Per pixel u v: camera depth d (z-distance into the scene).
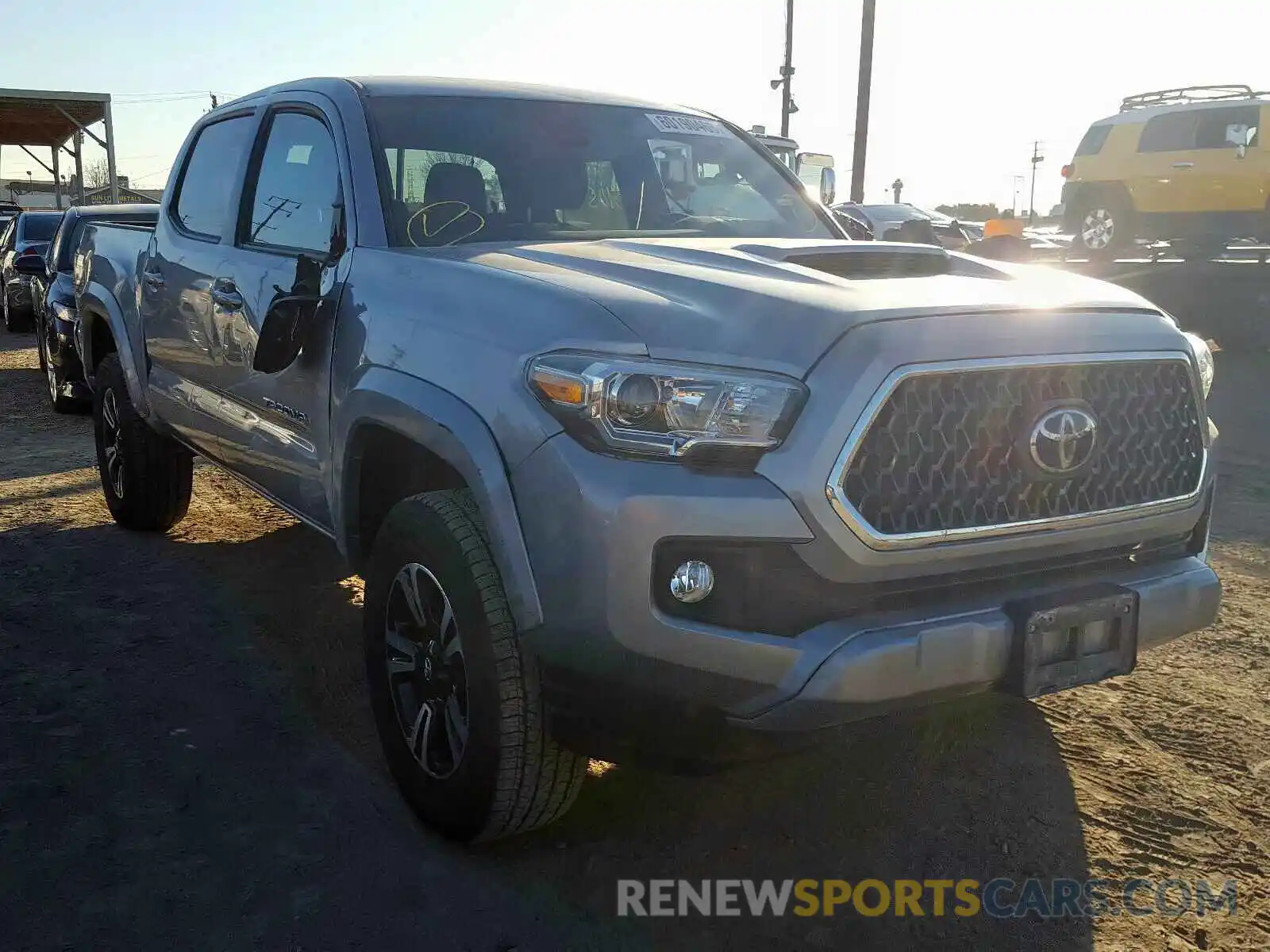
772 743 2.47
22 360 13.15
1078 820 3.16
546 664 2.55
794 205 4.33
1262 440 8.31
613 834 3.07
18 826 3.05
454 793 2.85
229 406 4.21
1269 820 3.17
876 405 2.39
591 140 4.05
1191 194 14.11
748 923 2.70
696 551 2.40
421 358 2.89
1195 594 2.83
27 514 6.16
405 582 3.00
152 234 5.14
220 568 5.24
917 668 2.43
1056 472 2.57
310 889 2.80
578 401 2.46
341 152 3.69
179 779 3.31
